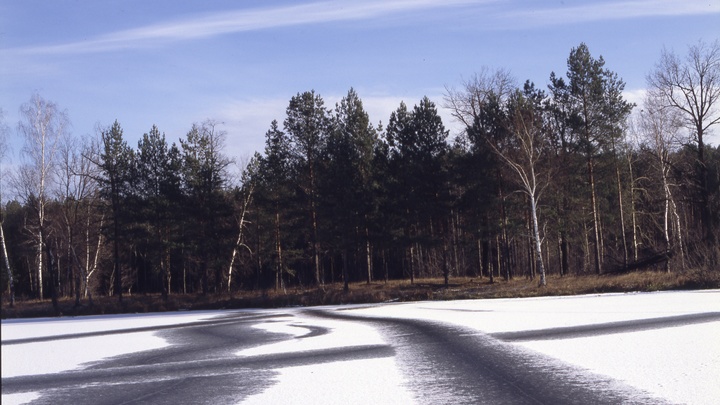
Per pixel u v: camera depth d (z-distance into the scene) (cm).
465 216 5166
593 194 4744
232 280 6562
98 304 4716
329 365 1454
